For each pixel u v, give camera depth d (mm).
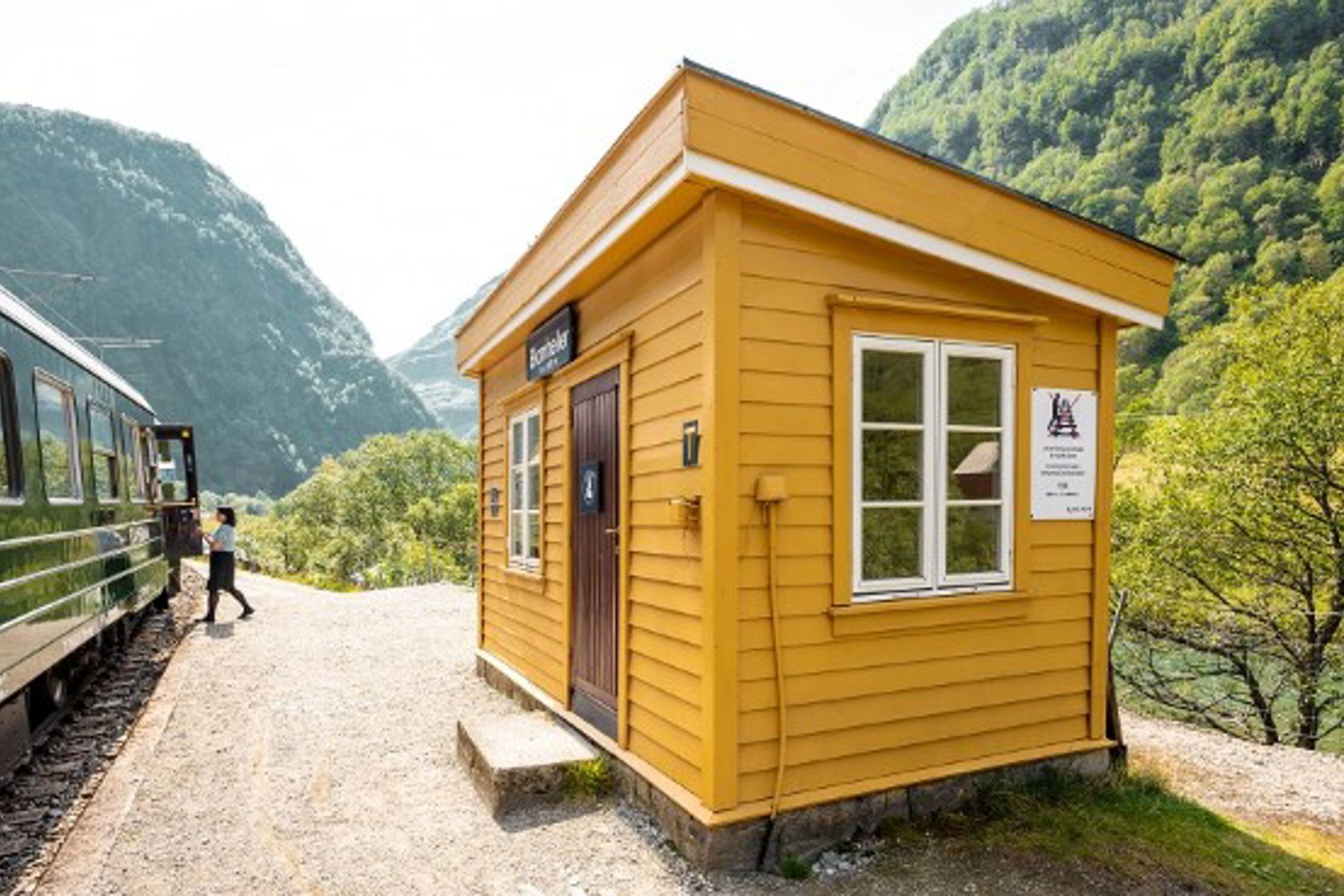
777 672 3926
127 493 9781
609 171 4441
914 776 4289
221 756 5828
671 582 4250
